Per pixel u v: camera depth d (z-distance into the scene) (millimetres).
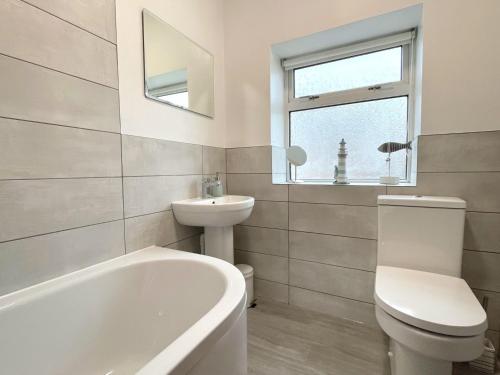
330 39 1752
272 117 1887
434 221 1239
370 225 1562
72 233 1053
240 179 1990
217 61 1942
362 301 1605
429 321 829
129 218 1290
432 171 1395
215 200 1672
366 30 1646
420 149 1412
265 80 1860
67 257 1036
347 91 1869
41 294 897
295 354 1322
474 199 1315
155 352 1125
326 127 1978
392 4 1458
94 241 1134
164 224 1494
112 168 1202
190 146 1688
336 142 1948
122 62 1240
